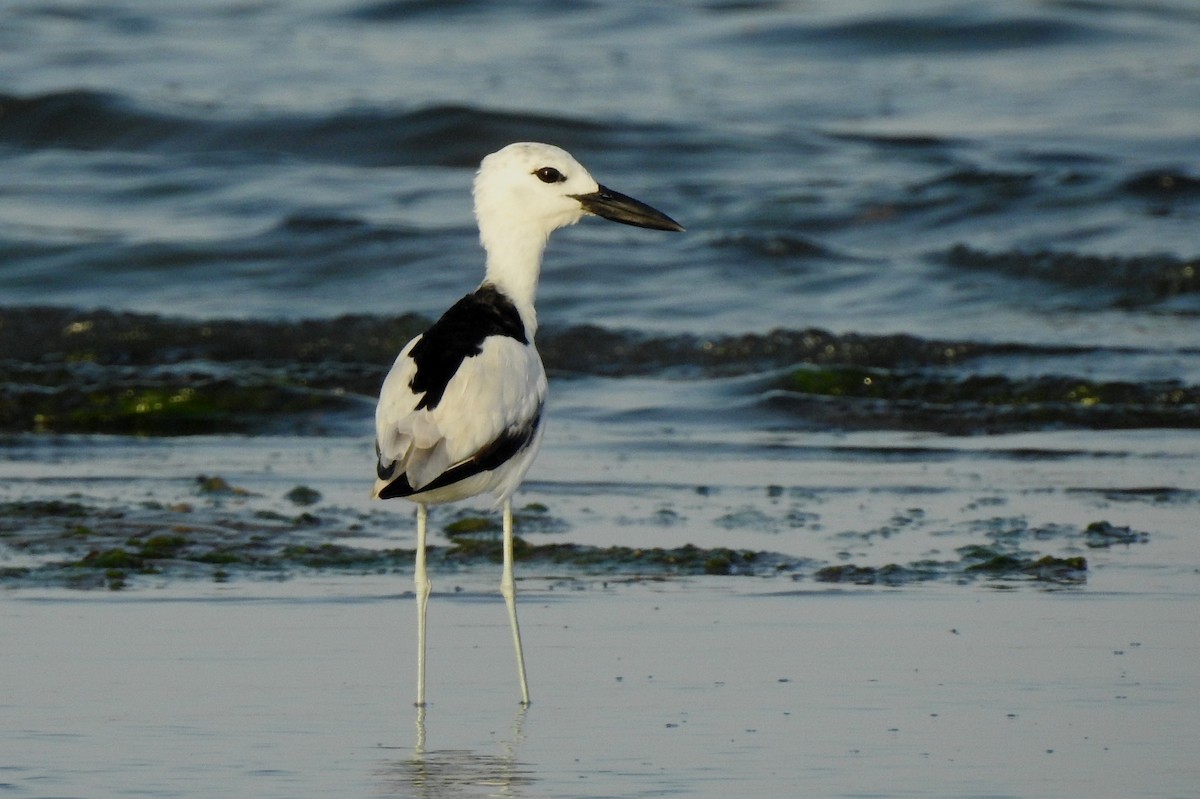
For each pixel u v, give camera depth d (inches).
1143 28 1295.5
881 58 1272.1
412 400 324.8
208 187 979.3
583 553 439.5
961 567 423.8
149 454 586.2
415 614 387.2
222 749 296.5
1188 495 508.4
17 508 481.7
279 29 1349.7
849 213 918.4
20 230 889.5
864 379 673.6
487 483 333.4
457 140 1062.4
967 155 1027.3
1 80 1178.6
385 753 296.4
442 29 1348.4
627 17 1343.5
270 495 516.1
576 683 337.1
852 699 323.3
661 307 794.2
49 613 381.7
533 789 277.9
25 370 683.4
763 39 1294.3
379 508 500.4
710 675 339.9
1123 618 375.9
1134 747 293.1
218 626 374.6
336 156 1063.6
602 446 592.4
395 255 857.5
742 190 962.7
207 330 745.0
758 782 279.0
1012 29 1289.4
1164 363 693.3
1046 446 589.6
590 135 1051.9
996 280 821.2
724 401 658.2
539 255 382.3
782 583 411.5
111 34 1327.5
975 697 322.7
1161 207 909.2
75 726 307.4
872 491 519.8
